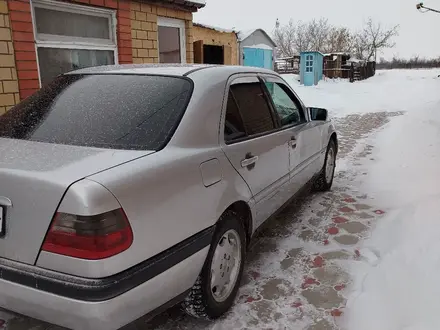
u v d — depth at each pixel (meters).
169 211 2.03
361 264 3.23
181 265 2.11
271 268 3.21
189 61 7.74
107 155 2.01
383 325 2.42
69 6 5.23
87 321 1.73
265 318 2.59
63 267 1.74
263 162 3.02
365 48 41.06
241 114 2.90
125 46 6.09
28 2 4.68
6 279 1.83
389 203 4.55
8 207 1.82
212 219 2.34
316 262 3.29
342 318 2.57
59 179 1.74
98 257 1.70
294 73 29.42
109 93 2.60
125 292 1.79
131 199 1.82
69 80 2.90
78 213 1.68
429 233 3.44
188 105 2.42
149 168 1.96
